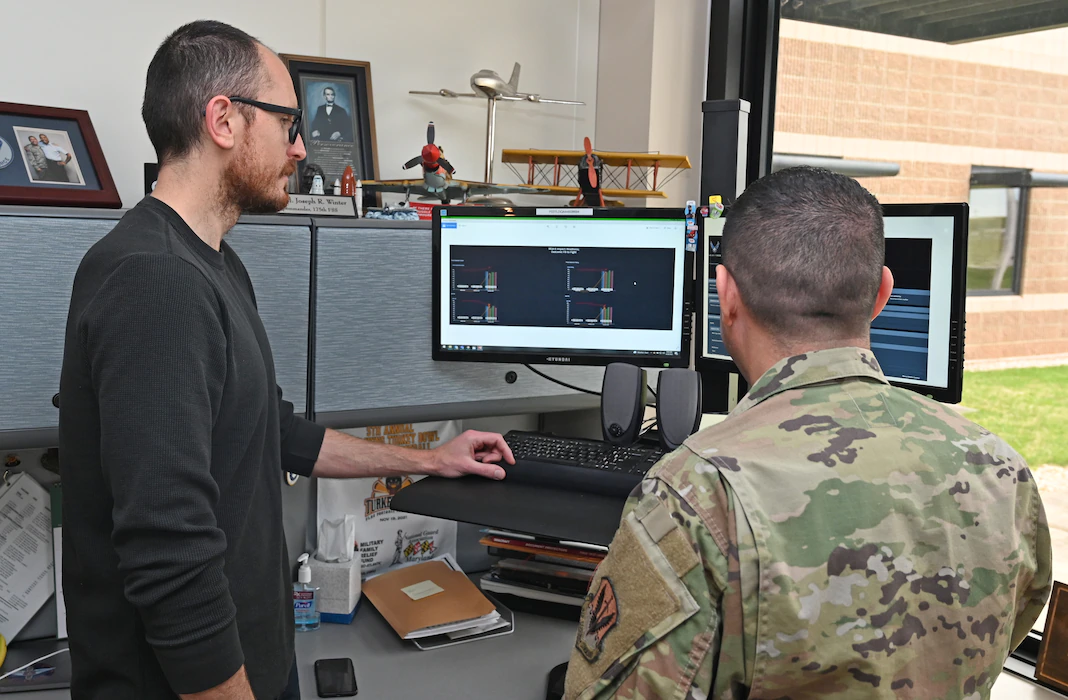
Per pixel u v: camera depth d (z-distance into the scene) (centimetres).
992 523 73
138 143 173
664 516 71
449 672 136
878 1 194
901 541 69
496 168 214
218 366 92
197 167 100
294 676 124
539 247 152
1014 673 138
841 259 76
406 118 201
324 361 148
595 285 152
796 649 67
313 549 165
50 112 143
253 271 140
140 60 172
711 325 157
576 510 136
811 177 80
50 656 140
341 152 183
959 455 74
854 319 78
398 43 198
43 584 147
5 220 123
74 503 95
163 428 85
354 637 147
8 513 144
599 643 74
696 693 68
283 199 109
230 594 99
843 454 71
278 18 185
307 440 139
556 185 198
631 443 155
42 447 129
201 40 99
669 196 220
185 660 87
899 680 69
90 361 89
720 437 75
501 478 147
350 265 148
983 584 71
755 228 79
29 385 127
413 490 143
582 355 155
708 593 68
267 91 103
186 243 97
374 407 153
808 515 68
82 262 93
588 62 225
